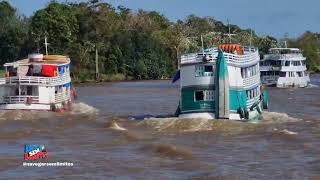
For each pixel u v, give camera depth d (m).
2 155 43.97
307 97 102.19
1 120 67.06
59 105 77.19
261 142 50.03
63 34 171.12
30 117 69.75
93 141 51.47
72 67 173.88
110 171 38.34
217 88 59.69
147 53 199.00
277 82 130.00
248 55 65.06
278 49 136.25
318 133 54.78
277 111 77.25
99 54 186.25
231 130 56.50
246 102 63.34
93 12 185.12
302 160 41.75
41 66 77.56
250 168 39.12
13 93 73.88
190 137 53.22
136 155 44.09
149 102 94.44
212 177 36.38
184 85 61.22
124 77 191.62
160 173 37.69
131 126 61.09
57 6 173.00
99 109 82.31
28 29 179.25
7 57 181.50
